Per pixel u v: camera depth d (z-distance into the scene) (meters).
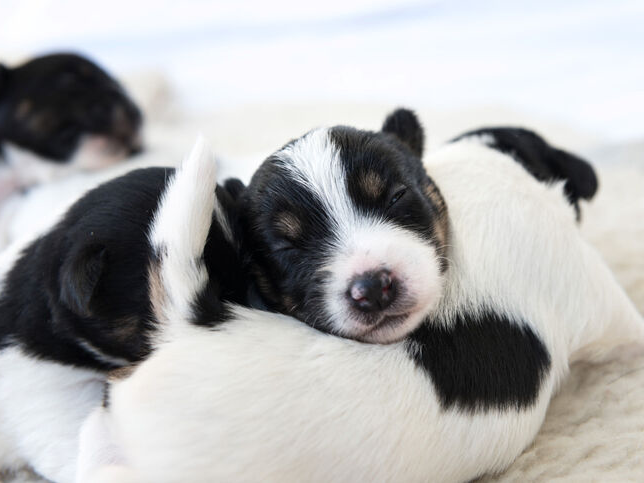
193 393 0.26
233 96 0.75
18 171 0.49
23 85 0.48
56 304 0.31
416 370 0.28
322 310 0.29
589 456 0.29
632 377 0.32
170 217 0.28
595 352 0.33
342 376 0.27
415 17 0.82
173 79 0.79
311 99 0.73
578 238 0.32
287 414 0.26
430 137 0.54
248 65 0.80
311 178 0.30
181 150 0.52
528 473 0.29
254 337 0.27
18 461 0.33
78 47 0.83
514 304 0.30
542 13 0.79
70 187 0.47
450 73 0.73
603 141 0.59
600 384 0.32
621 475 0.28
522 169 0.34
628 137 0.60
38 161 0.49
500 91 0.69
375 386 0.27
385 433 0.27
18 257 0.33
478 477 0.29
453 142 0.37
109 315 0.30
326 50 0.80
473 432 0.28
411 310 0.28
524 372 0.29
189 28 0.86
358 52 0.79
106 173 0.48
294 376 0.27
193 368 0.27
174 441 0.26
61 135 0.48
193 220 0.28
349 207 0.30
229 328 0.28
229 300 0.30
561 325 0.31
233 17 0.86
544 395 0.30
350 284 0.28
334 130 0.32
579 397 0.32
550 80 0.69
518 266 0.30
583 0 0.79
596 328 0.31
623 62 0.70
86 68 0.49
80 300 0.29
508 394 0.28
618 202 0.46
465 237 0.31
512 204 0.31
